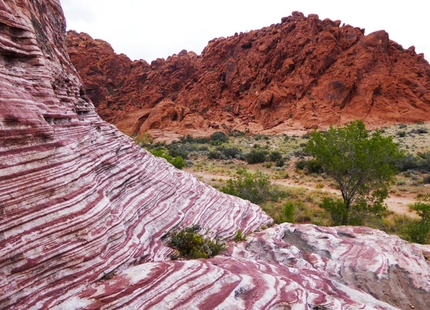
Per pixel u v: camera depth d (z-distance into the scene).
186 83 95.12
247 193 21.33
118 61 106.25
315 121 67.00
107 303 4.93
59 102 7.76
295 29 86.25
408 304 8.62
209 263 6.83
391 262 10.49
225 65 91.25
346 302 6.99
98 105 94.88
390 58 80.56
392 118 67.44
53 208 5.48
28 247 4.80
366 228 13.63
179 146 55.88
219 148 51.31
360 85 72.31
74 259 5.37
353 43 80.75
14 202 4.89
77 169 6.62
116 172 8.80
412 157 35.50
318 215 19.03
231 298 5.73
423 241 15.38
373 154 17.31
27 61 6.61
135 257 6.82
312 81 75.31
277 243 10.93
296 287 6.85
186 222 10.28
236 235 11.59
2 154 5.00
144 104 92.81
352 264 10.22
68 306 4.74
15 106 5.46
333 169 18.34
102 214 6.50
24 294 4.55
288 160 39.66
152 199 9.66
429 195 22.61
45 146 5.95
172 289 5.55
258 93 79.44
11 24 6.10
